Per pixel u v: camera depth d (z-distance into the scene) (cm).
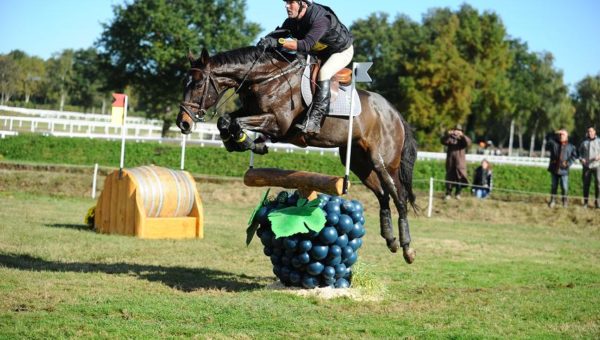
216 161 2866
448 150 2155
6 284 763
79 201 2008
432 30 7456
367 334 632
